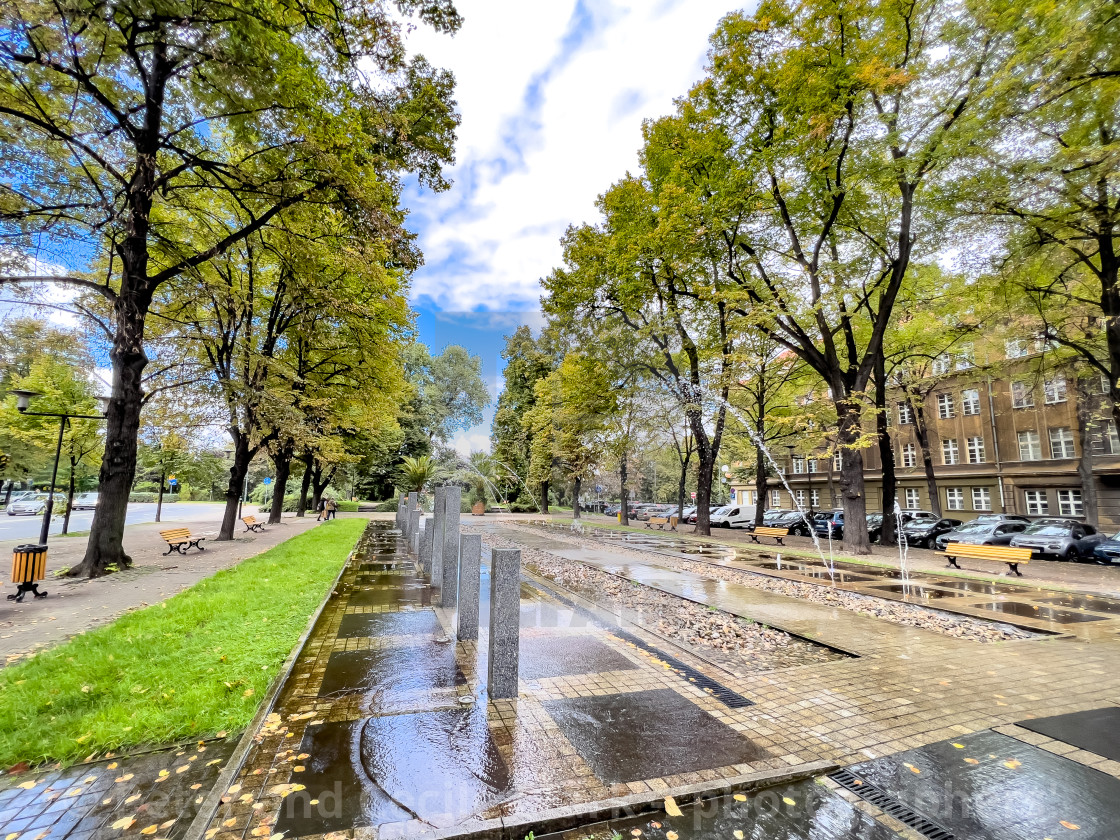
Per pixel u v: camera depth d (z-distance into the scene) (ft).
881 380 64.59
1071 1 35.32
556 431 116.16
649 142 68.28
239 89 31.37
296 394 54.29
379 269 45.44
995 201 44.91
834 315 62.03
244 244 51.57
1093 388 67.36
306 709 14.55
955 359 74.49
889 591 34.71
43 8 22.91
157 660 17.04
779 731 13.73
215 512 138.82
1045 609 29.66
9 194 30.58
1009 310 57.67
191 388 45.80
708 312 71.10
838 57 48.88
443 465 153.48
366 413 81.15
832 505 110.32
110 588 30.12
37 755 11.52
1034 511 92.58
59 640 19.84
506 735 13.24
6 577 33.73
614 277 74.43
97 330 42.83
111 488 36.52
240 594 26.81
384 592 30.58
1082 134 43.11
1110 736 13.60
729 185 56.34
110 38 28.60
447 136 45.57
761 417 85.92
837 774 11.78
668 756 12.30
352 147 37.83
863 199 55.83
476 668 18.11
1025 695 16.34
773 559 50.08
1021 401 94.79
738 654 20.66
